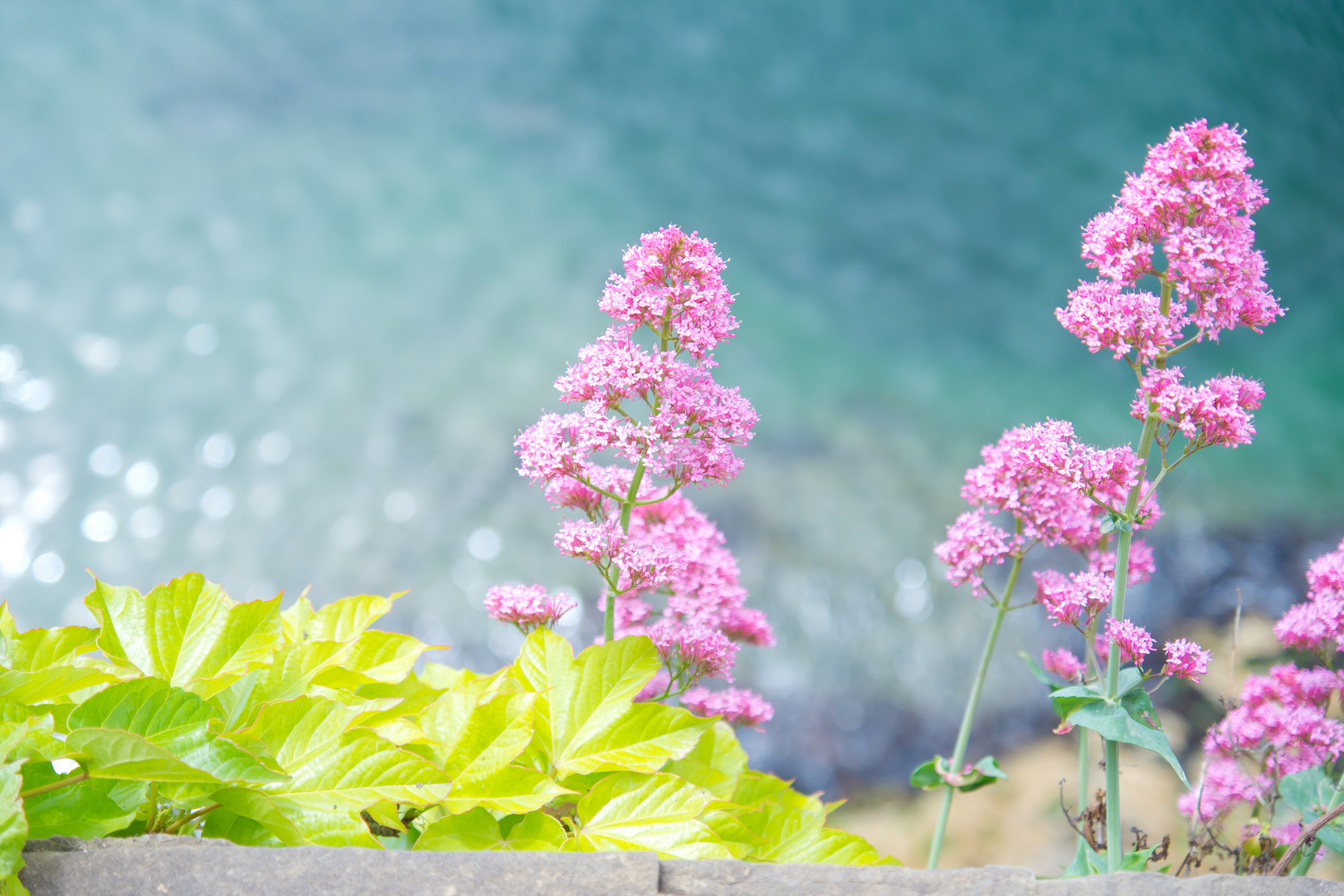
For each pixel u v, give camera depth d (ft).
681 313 3.99
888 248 18.83
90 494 13.99
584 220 19.31
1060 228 19.53
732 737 4.19
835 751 10.18
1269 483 12.39
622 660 4.00
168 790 3.73
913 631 11.23
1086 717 3.95
